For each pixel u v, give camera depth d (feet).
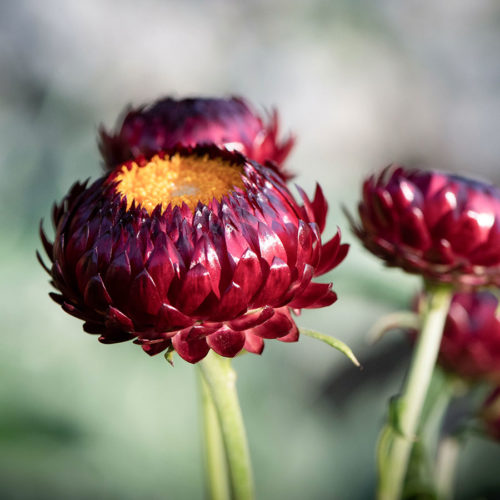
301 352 1.65
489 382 0.95
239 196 0.75
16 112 2.28
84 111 2.33
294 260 0.75
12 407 1.21
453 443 0.95
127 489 1.23
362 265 1.08
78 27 2.46
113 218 0.74
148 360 1.42
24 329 1.38
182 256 0.73
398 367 1.73
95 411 1.31
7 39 2.39
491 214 0.83
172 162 0.80
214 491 0.87
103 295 0.73
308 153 2.40
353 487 1.39
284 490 1.36
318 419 1.54
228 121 0.90
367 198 0.86
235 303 0.73
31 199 1.69
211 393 0.80
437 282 0.85
